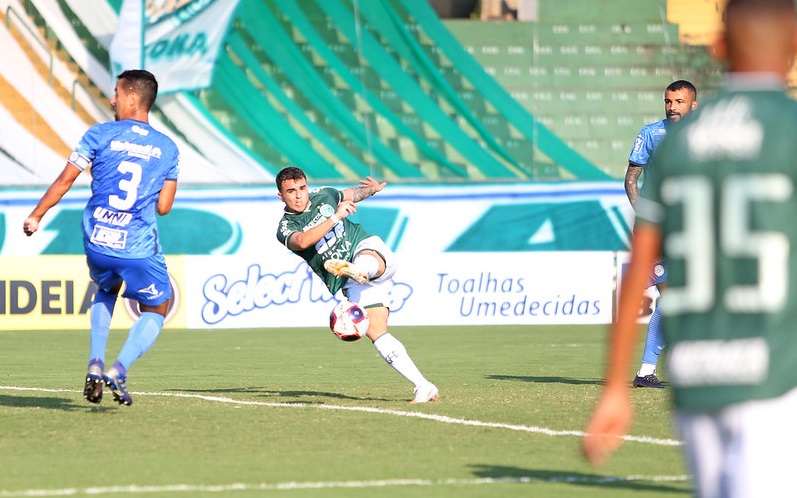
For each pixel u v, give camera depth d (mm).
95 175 25938
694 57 95688
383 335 29062
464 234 80125
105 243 25812
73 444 22188
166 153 26297
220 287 61094
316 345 53469
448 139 87188
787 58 9875
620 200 81750
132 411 27359
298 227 28531
